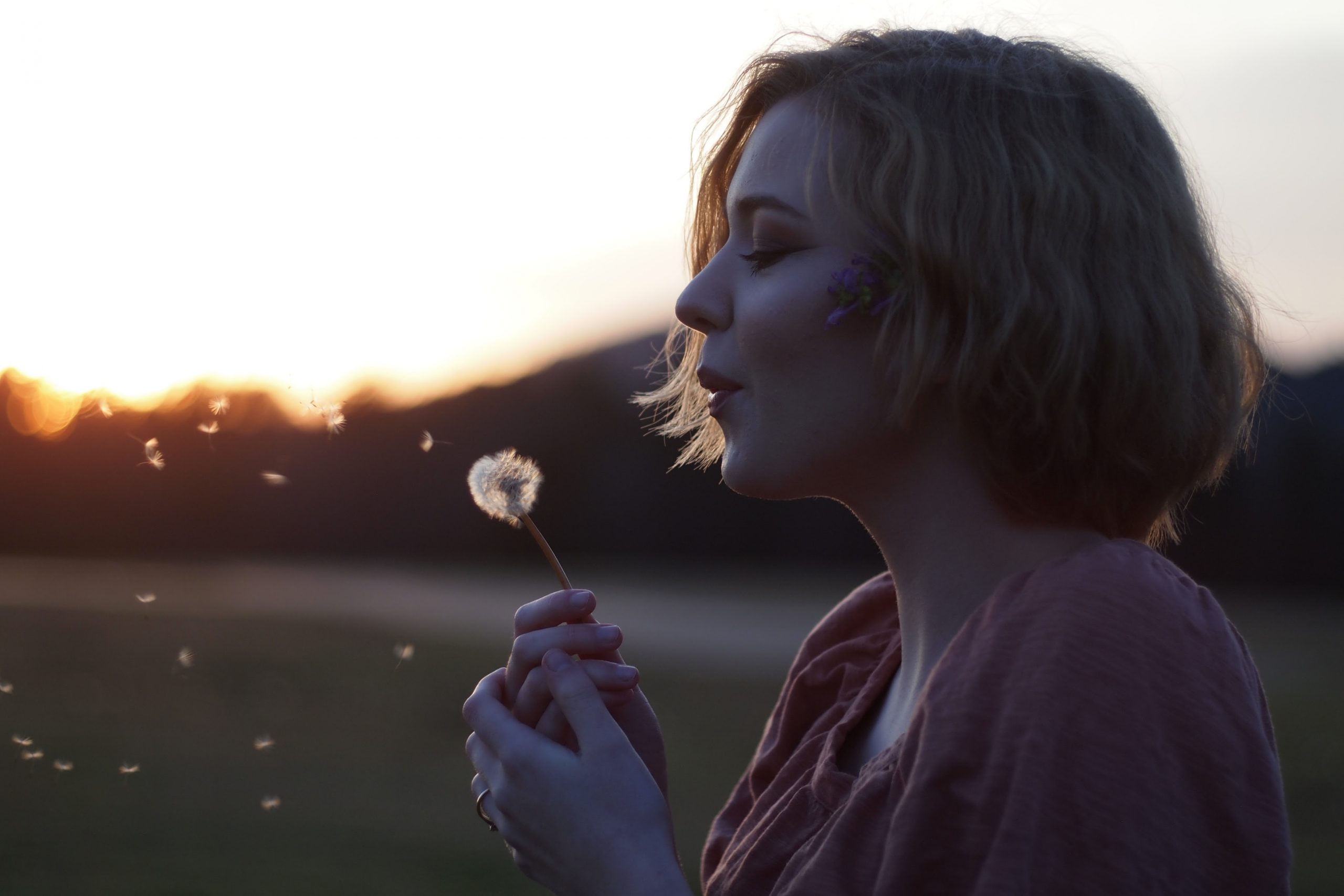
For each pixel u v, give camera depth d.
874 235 1.10
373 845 4.74
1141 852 0.86
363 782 5.75
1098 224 1.08
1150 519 1.12
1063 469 1.07
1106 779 0.88
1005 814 0.89
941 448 1.13
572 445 22.06
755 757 1.51
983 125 1.09
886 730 1.20
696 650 12.59
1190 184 1.24
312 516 18.36
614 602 17.75
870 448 1.15
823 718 1.34
